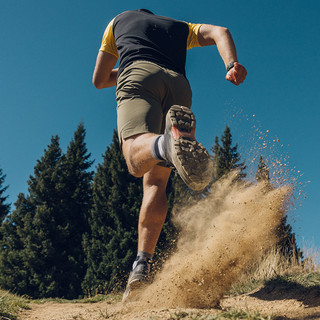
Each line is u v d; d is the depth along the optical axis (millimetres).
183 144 1605
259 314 1659
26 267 20859
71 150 26953
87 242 20094
